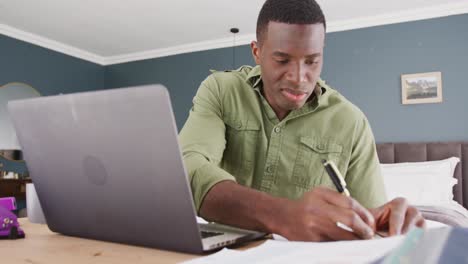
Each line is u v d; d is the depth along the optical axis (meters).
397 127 3.64
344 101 1.08
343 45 3.89
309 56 0.85
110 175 0.58
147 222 0.58
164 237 0.57
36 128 0.64
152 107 0.51
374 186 1.00
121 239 0.62
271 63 0.88
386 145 3.55
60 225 0.71
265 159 1.07
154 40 4.56
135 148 0.54
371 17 3.76
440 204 2.88
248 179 1.08
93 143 0.58
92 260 0.52
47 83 4.62
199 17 3.86
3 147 4.17
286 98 0.92
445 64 3.50
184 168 0.52
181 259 0.52
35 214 0.91
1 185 3.81
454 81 3.46
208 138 0.97
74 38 4.52
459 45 3.46
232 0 3.49
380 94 3.72
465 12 3.45
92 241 0.66
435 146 3.36
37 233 0.75
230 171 1.10
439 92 3.49
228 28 4.14
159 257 0.54
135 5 3.61
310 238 0.57
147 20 3.96
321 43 0.86
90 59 5.12
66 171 0.64
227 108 1.08
